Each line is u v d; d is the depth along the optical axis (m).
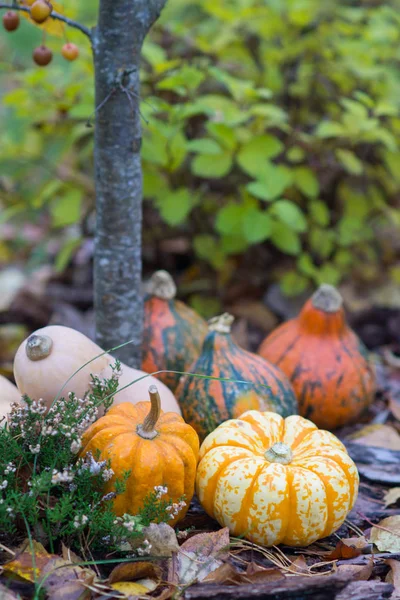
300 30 1.54
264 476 1.01
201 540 1.01
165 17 1.57
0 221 1.56
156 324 1.22
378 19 1.56
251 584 0.96
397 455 1.18
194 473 1.02
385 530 1.06
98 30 1.08
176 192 1.41
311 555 1.04
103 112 1.10
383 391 1.38
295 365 1.23
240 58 1.54
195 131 1.50
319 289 1.24
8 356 1.53
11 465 0.99
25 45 1.61
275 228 1.46
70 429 0.99
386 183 1.60
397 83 1.57
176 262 1.66
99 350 1.09
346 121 1.41
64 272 1.74
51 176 1.59
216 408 1.12
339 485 1.02
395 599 0.98
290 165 1.52
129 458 0.99
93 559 1.00
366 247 1.62
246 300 1.62
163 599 0.96
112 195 1.12
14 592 0.96
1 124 1.72
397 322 1.60
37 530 1.00
